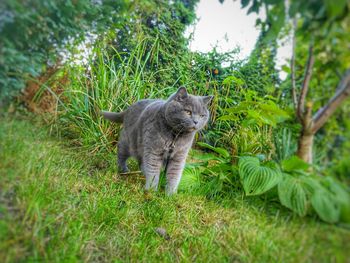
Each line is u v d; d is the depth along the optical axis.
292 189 1.53
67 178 2.06
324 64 1.34
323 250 1.24
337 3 1.07
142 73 3.12
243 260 1.63
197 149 3.11
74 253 1.42
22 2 1.37
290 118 1.75
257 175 1.86
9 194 1.45
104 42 2.80
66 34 1.90
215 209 2.16
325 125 1.37
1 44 1.35
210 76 2.99
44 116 2.13
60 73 2.30
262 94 2.26
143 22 3.00
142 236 1.85
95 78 2.96
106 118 2.79
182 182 2.52
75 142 2.71
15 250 1.21
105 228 1.80
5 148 1.52
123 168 2.76
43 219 1.50
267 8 1.50
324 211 1.27
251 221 1.79
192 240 1.87
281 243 1.49
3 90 1.50
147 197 2.26
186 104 2.31
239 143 2.55
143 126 2.47
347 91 1.24
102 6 2.17
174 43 3.05
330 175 1.30
